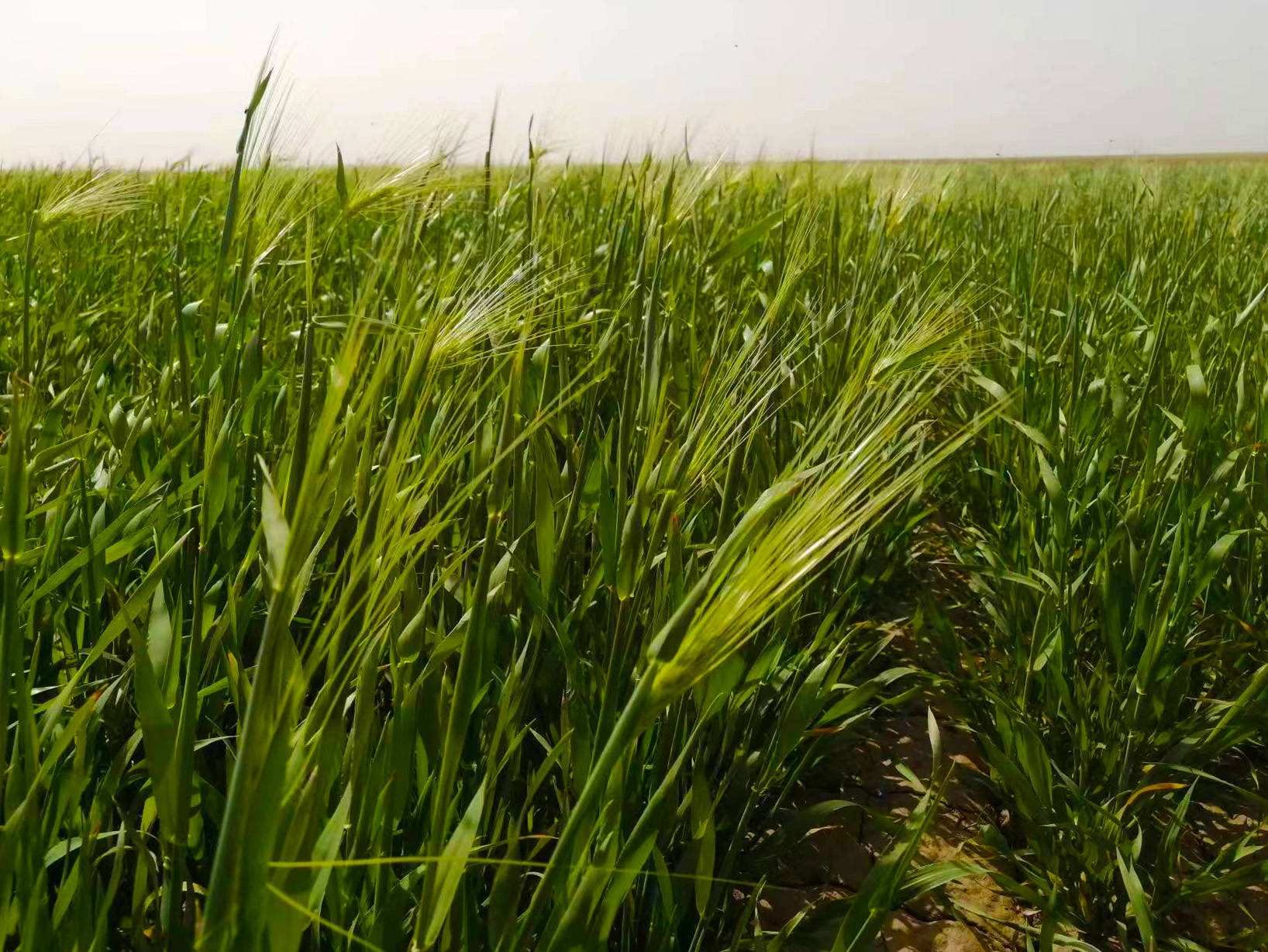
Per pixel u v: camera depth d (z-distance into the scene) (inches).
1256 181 424.5
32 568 79.5
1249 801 99.1
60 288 142.4
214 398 71.6
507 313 55.7
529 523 80.9
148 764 43.0
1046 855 83.6
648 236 95.1
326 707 41.1
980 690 101.0
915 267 161.8
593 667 74.3
